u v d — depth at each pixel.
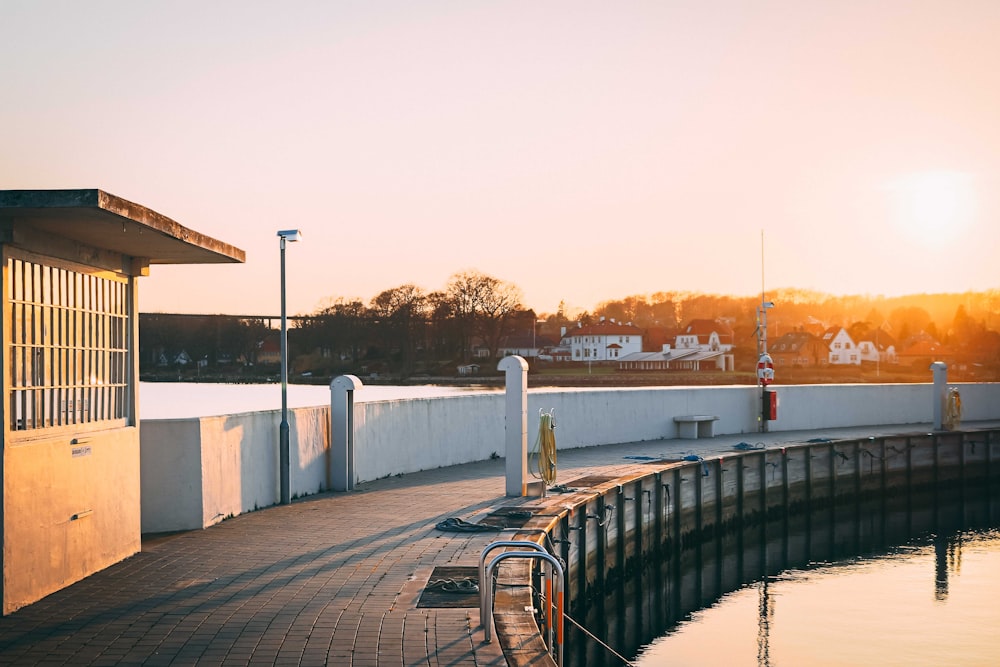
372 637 8.13
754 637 16.31
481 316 120.88
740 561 22.89
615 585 18.33
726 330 176.12
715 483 23.75
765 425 30.27
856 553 23.77
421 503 15.82
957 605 18.34
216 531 13.34
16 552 8.99
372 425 18.70
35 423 9.49
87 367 10.66
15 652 7.73
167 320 133.62
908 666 14.63
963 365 150.62
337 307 127.50
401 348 122.31
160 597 9.54
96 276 10.82
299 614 8.88
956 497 32.81
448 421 21.69
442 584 10.03
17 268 9.02
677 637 16.38
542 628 11.73
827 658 15.07
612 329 171.12
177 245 10.60
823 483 28.58
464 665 7.39
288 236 16.62
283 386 16.20
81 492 10.32
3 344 8.73
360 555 11.59
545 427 16.64
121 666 7.39
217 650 7.79
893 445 30.89
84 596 9.58
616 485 18.05
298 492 16.48
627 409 26.83
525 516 14.30
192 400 85.12
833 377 138.50
